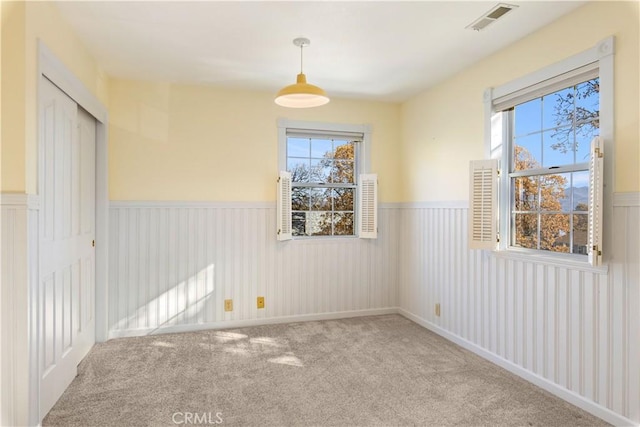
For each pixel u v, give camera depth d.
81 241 3.10
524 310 2.89
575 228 2.62
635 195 2.17
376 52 3.19
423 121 4.21
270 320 4.23
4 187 2.04
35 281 2.14
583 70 2.48
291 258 4.30
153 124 3.88
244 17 2.62
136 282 3.82
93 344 3.51
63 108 2.62
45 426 2.21
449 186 3.77
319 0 2.41
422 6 2.48
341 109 4.47
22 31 2.05
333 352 3.37
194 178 3.99
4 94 2.03
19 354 2.05
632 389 2.18
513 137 3.15
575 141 2.62
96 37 2.90
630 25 2.19
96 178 3.57
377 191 4.53
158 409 2.41
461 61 3.38
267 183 4.23
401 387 2.72
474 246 3.17
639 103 2.15
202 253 4.01
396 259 4.63
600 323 2.35
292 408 2.43
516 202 3.12
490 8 2.51
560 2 2.43
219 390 2.66
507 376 2.92
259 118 4.20
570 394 2.52
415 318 4.31
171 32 2.84
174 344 3.56
